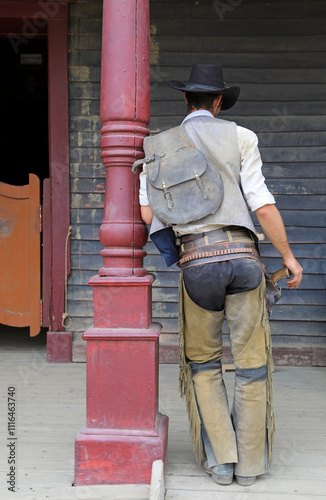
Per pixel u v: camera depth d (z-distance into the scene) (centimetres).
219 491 216
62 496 211
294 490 217
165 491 215
